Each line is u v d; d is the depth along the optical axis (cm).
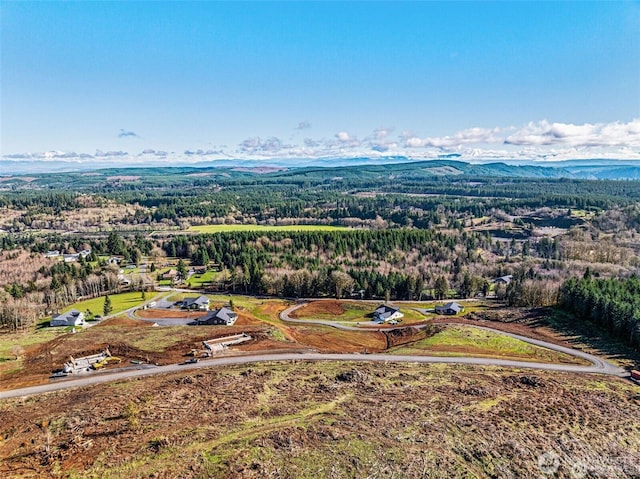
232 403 5128
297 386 5769
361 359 7438
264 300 13475
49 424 4741
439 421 4669
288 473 3666
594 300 9500
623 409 5178
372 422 4609
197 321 10431
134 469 3738
